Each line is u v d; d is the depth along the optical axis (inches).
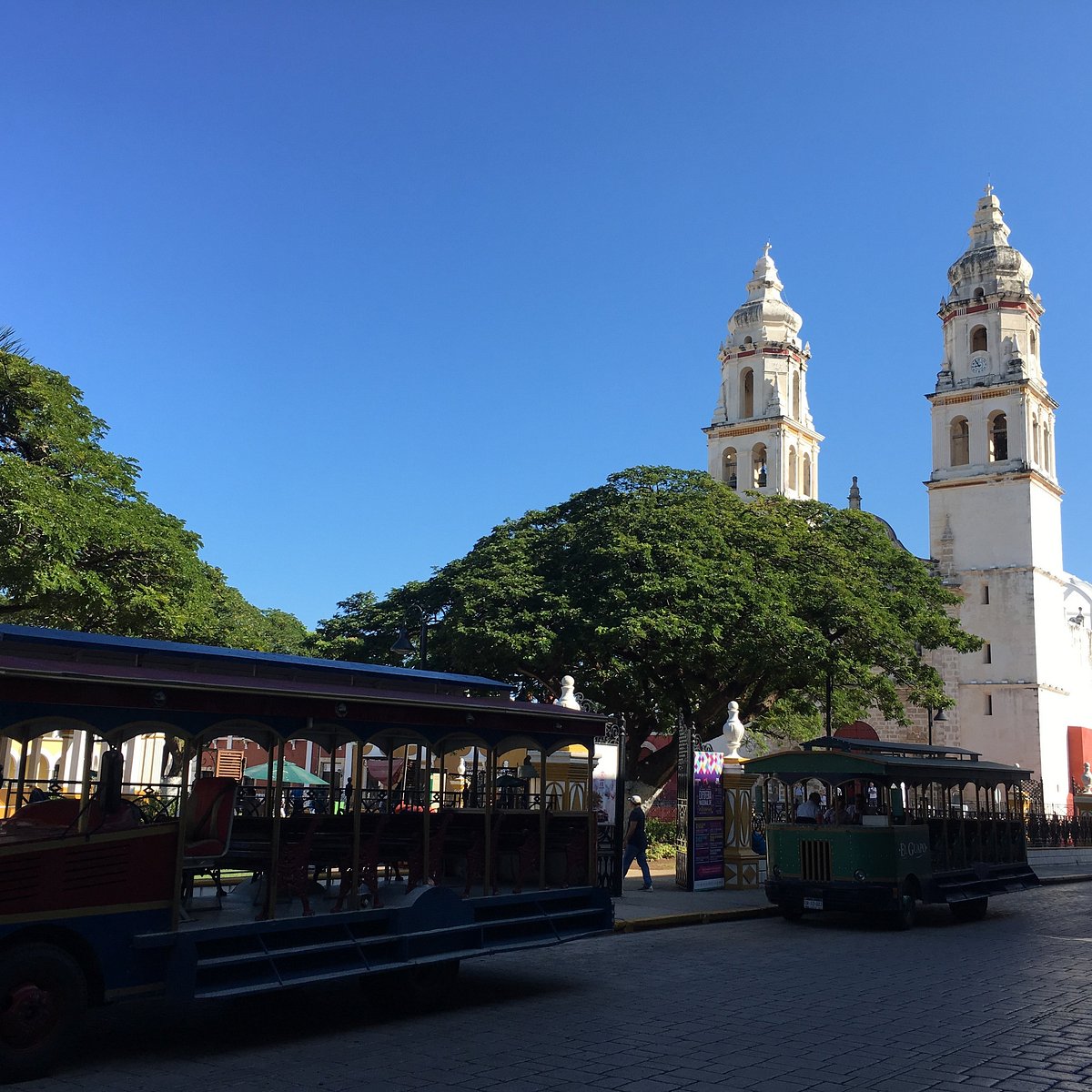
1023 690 2178.9
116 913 361.7
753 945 677.9
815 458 2608.3
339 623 1616.6
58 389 930.1
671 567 1369.3
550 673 1411.2
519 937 502.0
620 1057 376.5
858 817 820.0
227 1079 344.2
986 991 509.7
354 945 424.5
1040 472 2285.9
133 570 945.5
